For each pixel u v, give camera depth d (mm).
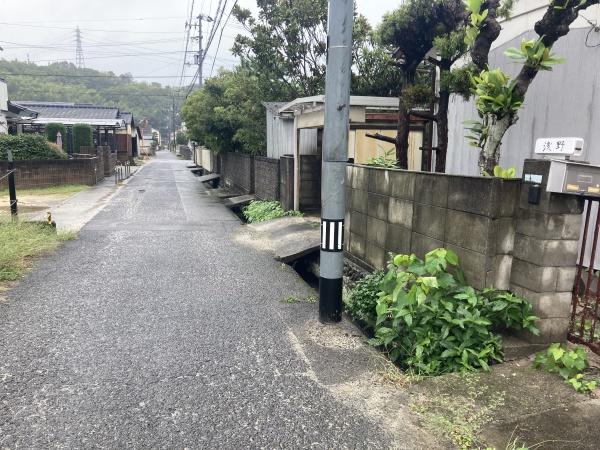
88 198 15406
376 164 6828
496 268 3660
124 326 4477
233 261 7223
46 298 5301
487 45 4840
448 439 2705
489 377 3312
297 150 10680
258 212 11750
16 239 7590
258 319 4711
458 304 3693
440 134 6285
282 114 11133
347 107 4312
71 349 3943
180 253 7719
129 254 7594
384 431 2812
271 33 13617
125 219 11289
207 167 28062
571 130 5223
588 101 5020
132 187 19781
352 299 4973
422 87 6285
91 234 9297
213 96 18500
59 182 18625
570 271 3510
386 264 5301
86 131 26750
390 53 9344
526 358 3551
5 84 23859
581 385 3119
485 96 4012
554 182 3234
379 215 5473
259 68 13914
